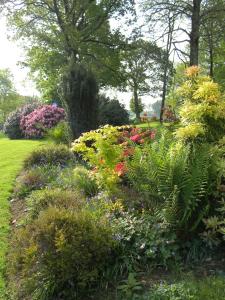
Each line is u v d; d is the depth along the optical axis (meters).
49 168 10.16
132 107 41.91
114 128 7.30
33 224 4.93
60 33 28.27
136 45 26.70
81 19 29.42
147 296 4.08
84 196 7.11
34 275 4.45
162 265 4.71
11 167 12.00
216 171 5.02
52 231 4.53
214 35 23.98
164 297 3.99
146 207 5.60
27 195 8.38
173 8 22.09
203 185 4.83
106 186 6.48
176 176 4.85
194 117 5.54
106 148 6.71
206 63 33.03
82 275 4.40
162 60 22.14
